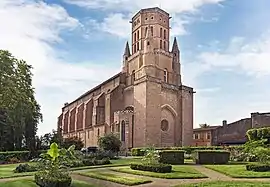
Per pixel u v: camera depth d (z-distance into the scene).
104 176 21.88
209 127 88.69
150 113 62.75
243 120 66.06
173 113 68.06
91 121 80.12
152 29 73.44
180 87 70.31
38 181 18.23
